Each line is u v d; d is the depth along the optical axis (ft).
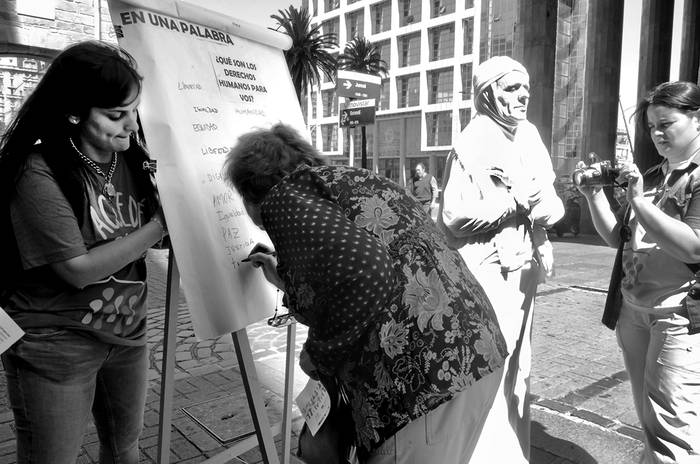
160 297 22.15
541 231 8.93
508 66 8.13
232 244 6.72
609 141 57.26
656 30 64.64
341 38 221.46
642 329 7.07
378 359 4.77
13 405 5.23
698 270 6.25
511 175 8.03
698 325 6.17
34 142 5.02
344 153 226.79
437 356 4.80
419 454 4.86
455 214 7.80
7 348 4.61
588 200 7.71
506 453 7.74
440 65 190.60
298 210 4.76
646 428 6.94
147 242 5.64
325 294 4.64
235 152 5.54
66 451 5.34
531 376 13.37
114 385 6.03
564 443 9.91
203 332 6.14
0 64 28.04
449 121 192.54
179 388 12.51
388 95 208.95
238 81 7.53
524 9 43.39
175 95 6.46
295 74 155.84
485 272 8.05
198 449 9.68
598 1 56.18
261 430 6.75
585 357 14.87
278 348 15.71
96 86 4.90
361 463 5.11
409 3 198.90
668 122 6.55
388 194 5.14
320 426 5.53
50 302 5.12
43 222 4.85
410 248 4.96
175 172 6.15
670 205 6.56
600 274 28.78
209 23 7.23
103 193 5.45
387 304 4.75
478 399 5.10
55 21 27.63
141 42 6.28
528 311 8.43
